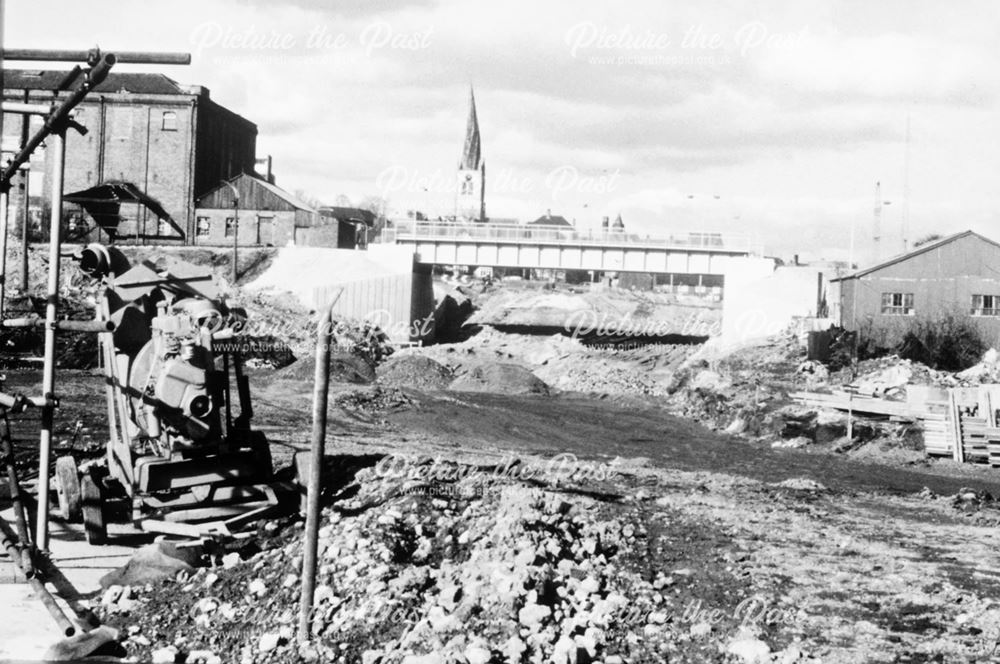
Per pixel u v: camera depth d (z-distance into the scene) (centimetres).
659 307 8381
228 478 1430
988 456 3097
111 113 7725
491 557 1120
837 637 1029
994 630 1062
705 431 3916
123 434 1394
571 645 901
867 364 4697
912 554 1442
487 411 3850
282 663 902
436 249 7100
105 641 942
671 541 1416
